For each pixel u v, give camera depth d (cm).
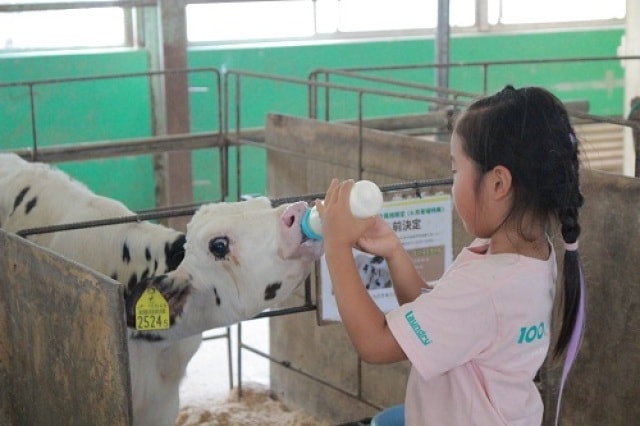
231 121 761
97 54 695
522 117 147
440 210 277
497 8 866
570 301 159
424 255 277
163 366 254
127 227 262
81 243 265
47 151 426
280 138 414
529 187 147
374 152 361
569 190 150
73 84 692
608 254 272
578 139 165
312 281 389
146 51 711
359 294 150
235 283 225
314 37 803
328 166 389
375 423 195
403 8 832
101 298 170
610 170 894
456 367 154
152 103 723
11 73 673
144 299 215
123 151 438
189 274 226
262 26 784
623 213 266
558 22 885
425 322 147
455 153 153
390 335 148
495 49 852
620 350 272
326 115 443
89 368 179
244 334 539
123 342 168
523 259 150
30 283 198
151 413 257
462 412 154
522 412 153
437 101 340
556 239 282
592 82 889
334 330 402
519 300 148
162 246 252
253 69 760
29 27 695
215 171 751
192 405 435
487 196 150
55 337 191
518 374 152
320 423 418
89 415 183
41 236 284
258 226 223
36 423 208
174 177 714
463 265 152
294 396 437
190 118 735
